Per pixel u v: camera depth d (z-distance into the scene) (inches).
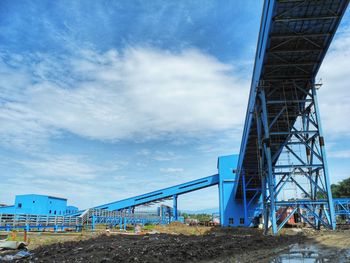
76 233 1432.1
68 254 696.4
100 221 2014.0
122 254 652.7
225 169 2787.9
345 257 614.2
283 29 1222.3
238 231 2009.1
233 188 2731.3
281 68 1408.7
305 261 575.8
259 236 1211.2
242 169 2306.8
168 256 637.9
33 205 2738.7
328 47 1279.5
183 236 1327.5
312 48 1299.2
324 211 1421.0
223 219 2679.6
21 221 1416.1
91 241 1024.9
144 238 1175.6
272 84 1489.9
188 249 736.3
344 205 2851.9
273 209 1344.7
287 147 1457.9
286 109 1451.8
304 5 1127.6
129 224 2460.6
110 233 1524.4
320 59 1347.2
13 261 615.8
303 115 1528.1
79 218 1790.1
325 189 1381.6
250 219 2551.7
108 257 619.8
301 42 1279.5
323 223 1374.3
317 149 1464.1
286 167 1419.8
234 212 2687.0
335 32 1218.0
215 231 2112.5
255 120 1644.9
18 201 2753.4
